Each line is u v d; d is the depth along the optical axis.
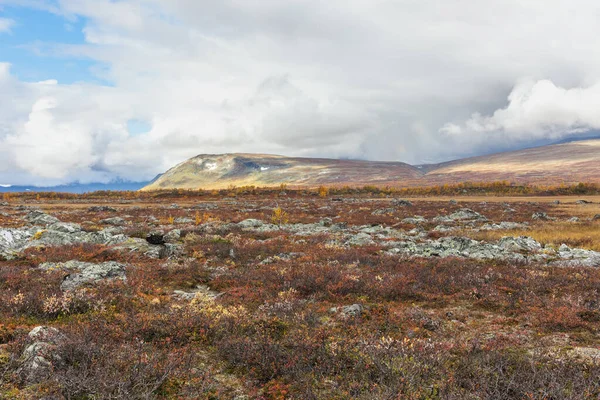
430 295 14.02
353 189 173.88
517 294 13.98
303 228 41.25
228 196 143.50
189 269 17.98
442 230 39.62
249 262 21.16
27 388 6.10
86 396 6.05
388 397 5.99
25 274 15.55
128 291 13.66
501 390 6.43
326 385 6.92
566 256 22.72
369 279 15.79
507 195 141.12
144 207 84.00
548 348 8.94
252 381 7.18
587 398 6.12
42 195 134.38
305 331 9.42
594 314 11.38
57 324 9.95
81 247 23.14
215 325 9.70
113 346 8.00
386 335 9.83
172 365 7.02
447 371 7.11
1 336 8.36
